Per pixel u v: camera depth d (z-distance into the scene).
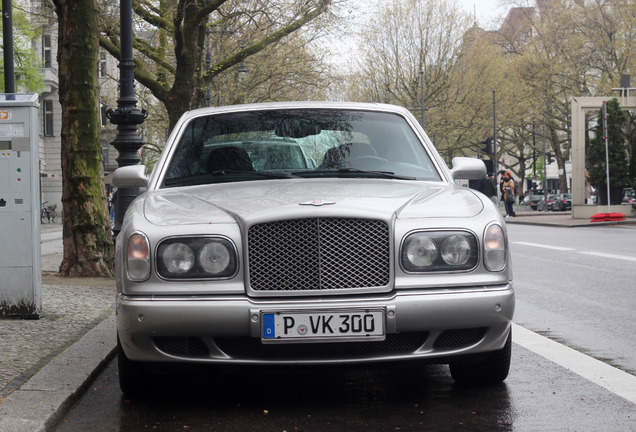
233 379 5.51
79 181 12.10
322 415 4.56
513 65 55.09
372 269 4.48
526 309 8.81
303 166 5.71
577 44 51.44
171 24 22.31
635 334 7.18
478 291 4.53
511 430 4.23
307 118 6.15
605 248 17.31
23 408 4.51
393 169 5.74
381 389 5.16
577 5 52.47
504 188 41.16
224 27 30.61
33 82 36.22
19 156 7.82
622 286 10.73
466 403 4.78
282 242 4.46
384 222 4.51
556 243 19.45
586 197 33.41
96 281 11.57
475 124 53.94
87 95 12.09
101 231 12.21
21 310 7.86
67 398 4.78
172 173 5.69
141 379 4.86
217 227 4.52
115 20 21.30
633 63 49.06
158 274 4.50
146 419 4.55
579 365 5.86
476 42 54.97
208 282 4.47
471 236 4.60
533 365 5.88
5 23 21.09
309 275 4.46
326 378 5.49
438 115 52.84
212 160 5.77
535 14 56.50
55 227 40.56
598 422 4.37
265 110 6.25
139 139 12.93
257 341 4.50
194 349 4.53
